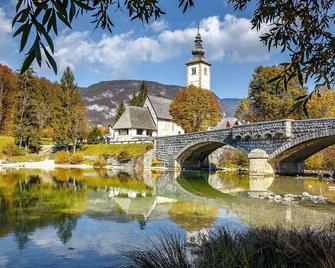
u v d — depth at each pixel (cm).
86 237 1114
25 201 1884
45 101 9256
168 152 5388
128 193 2339
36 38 225
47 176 3781
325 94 4997
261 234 641
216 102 6762
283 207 1777
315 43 405
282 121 3403
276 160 3766
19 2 228
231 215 1527
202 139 4634
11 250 970
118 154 5881
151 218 1437
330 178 3491
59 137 6894
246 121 6750
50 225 1284
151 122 7619
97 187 2698
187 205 1823
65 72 7288
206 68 9369
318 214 1566
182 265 533
